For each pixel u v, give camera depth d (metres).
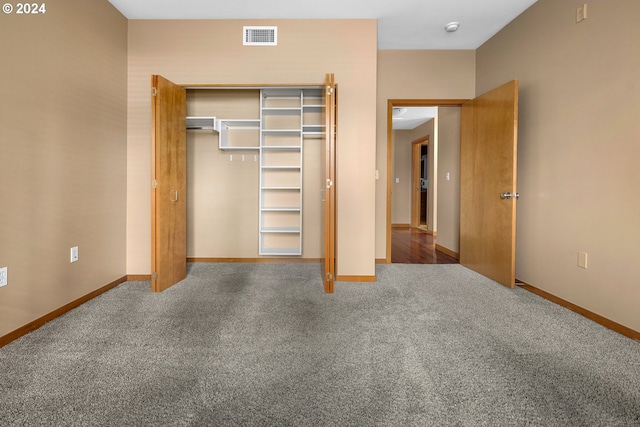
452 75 4.12
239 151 4.00
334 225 3.03
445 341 1.99
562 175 2.67
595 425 1.28
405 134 8.38
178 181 3.20
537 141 2.97
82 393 1.46
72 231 2.53
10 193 1.99
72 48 2.51
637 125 2.07
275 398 1.44
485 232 3.53
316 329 2.15
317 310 2.49
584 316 2.42
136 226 3.30
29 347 1.88
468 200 3.92
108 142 2.98
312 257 4.03
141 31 3.29
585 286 2.44
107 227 2.98
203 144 3.99
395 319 2.33
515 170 3.04
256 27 3.29
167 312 2.44
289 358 1.78
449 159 4.86
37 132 2.19
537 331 2.15
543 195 2.89
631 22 2.10
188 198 4.01
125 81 3.25
